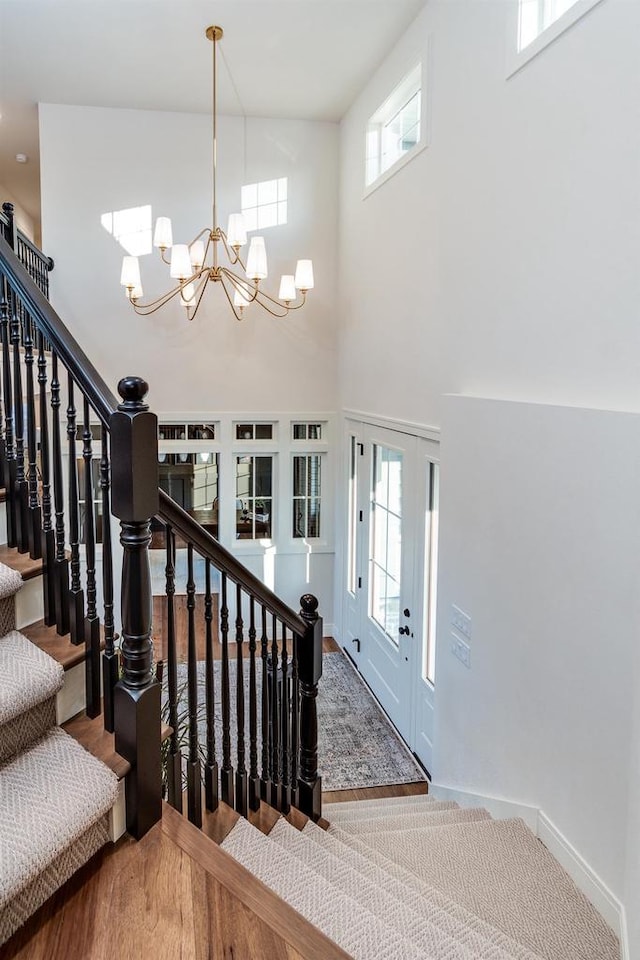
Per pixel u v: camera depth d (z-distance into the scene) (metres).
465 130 3.12
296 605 6.10
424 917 1.73
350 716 4.68
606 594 1.97
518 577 2.53
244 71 4.59
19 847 1.20
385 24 3.88
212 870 1.42
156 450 1.48
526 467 2.46
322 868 1.90
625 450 1.88
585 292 2.18
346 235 5.44
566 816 2.18
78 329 5.36
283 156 5.55
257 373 5.75
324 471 6.04
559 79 2.30
